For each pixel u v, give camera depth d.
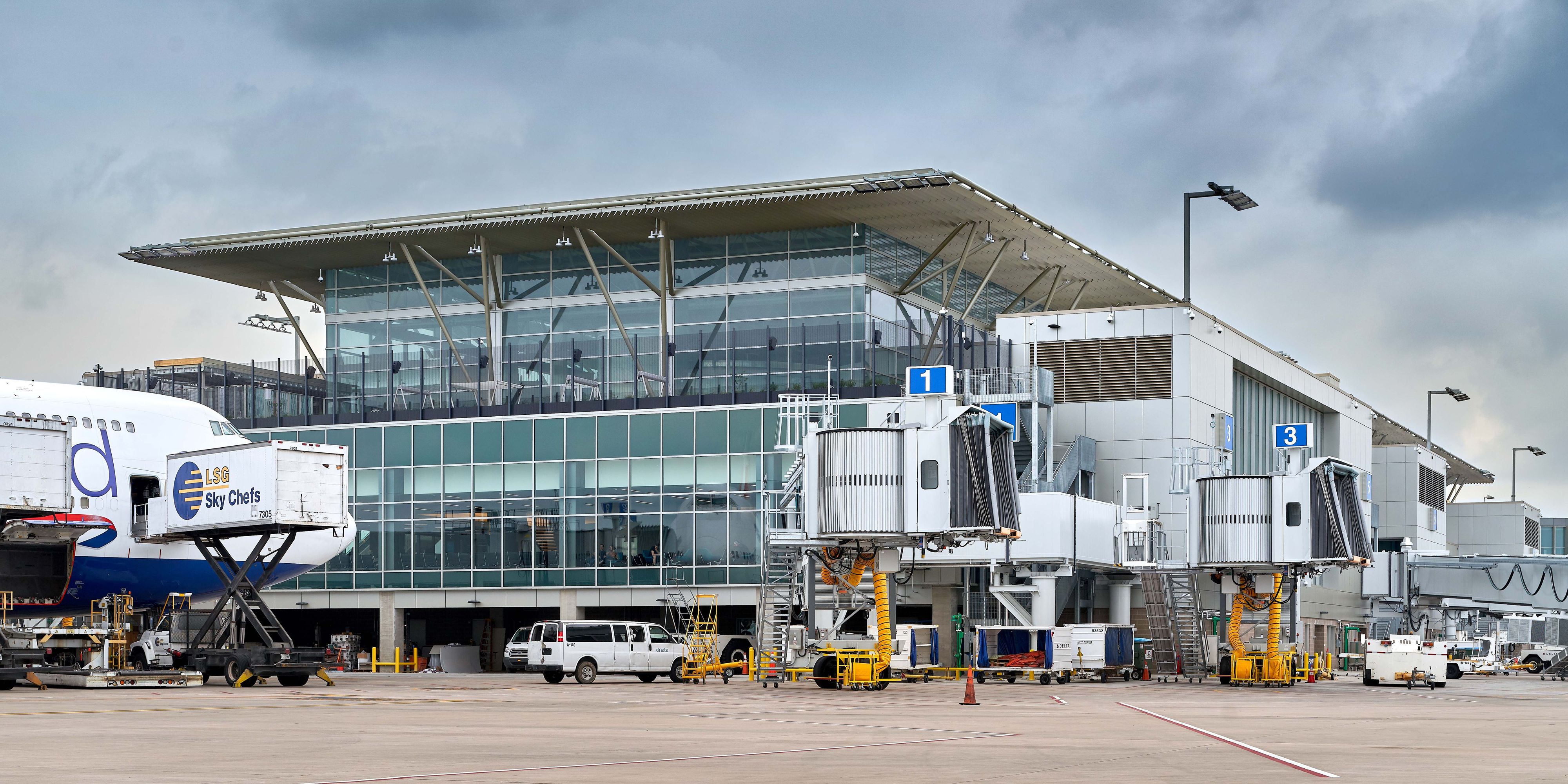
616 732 24.19
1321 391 88.50
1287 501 53.62
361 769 17.66
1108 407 70.75
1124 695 42.72
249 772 17.31
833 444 43.66
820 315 71.06
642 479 65.88
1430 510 109.75
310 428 71.31
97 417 44.75
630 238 73.75
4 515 40.44
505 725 25.89
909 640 48.56
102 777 16.66
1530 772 18.31
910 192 64.62
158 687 41.31
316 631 73.06
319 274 81.19
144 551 45.59
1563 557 81.25
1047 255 76.75
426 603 68.19
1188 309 69.75
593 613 69.81
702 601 64.19
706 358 71.94
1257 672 52.91
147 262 77.50
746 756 19.81
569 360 73.06
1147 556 60.56
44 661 41.22
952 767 18.42
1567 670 79.56
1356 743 23.39
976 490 43.03
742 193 66.44
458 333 77.56
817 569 47.81
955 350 70.50
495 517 67.75
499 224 70.81
